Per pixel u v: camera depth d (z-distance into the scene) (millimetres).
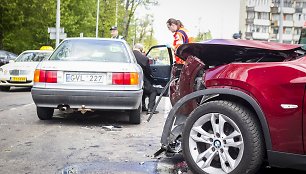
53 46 34312
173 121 4488
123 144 5898
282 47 4301
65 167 4582
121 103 7098
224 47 4461
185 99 4363
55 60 7520
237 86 4074
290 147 3787
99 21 47656
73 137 6309
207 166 4180
